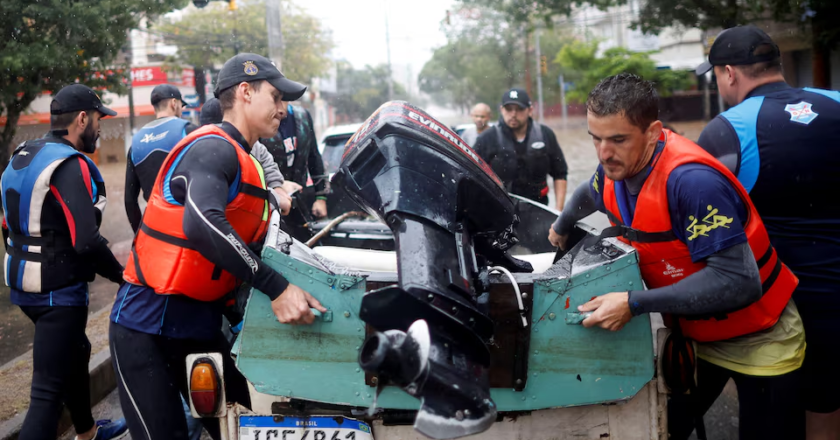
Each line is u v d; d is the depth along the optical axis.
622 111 2.24
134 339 2.57
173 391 2.63
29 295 3.27
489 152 5.93
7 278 3.30
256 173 2.61
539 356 2.30
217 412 2.44
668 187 2.31
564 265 2.45
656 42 34.78
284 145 4.96
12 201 3.26
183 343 2.63
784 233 2.72
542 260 3.23
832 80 16.75
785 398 2.53
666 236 2.37
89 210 3.23
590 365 2.31
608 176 2.39
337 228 4.06
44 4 11.88
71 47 12.44
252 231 2.65
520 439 2.42
